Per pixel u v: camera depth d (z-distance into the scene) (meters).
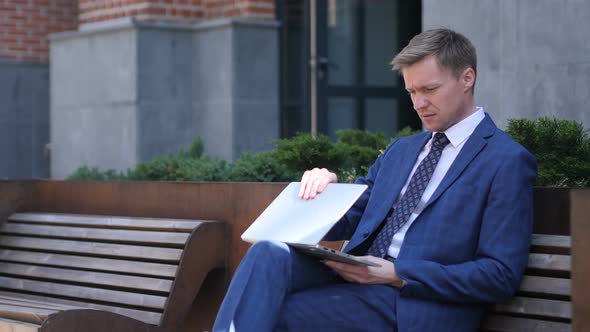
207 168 9.90
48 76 19.48
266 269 5.45
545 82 9.22
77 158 16.50
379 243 5.88
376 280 5.53
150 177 11.07
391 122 16.12
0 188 8.46
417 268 5.47
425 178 5.86
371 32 16.02
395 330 5.57
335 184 6.01
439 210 5.62
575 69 8.99
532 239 5.62
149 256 7.27
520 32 9.41
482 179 5.57
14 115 19.27
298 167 8.59
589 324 4.98
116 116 15.70
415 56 5.68
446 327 5.50
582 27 8.93
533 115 9.31
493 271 5.36
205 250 7.19
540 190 5.75
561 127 6.50
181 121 15.64
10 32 19.17
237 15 15.51
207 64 15.55
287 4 15.68
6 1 19.11
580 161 6.34
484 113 5.89
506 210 5.45
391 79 16.16
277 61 15.52
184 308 7.05
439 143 5.89
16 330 6.34
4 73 19.08
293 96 15.64
